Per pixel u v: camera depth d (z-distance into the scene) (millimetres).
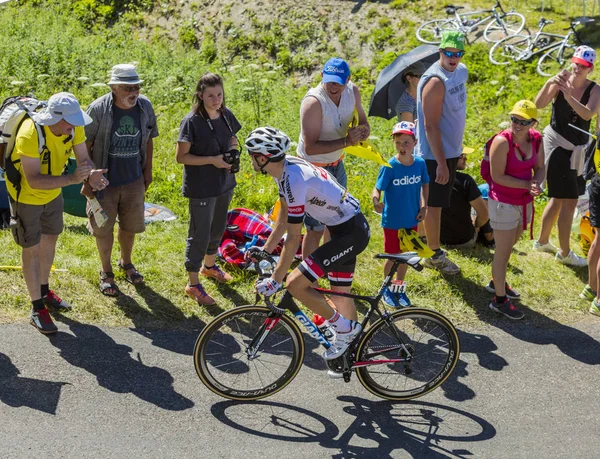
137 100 5816
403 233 5672
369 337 5016
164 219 7648
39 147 5039
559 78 6867
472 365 5707
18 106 5133
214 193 5965
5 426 4449
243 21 15555
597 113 7043
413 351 5105
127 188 5945
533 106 6086
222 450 4480
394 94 7578
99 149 5715
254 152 4578
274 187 8648
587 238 7656
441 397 5258
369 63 14023
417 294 6715
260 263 5027
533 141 6285
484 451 4684
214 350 5250
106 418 4648
